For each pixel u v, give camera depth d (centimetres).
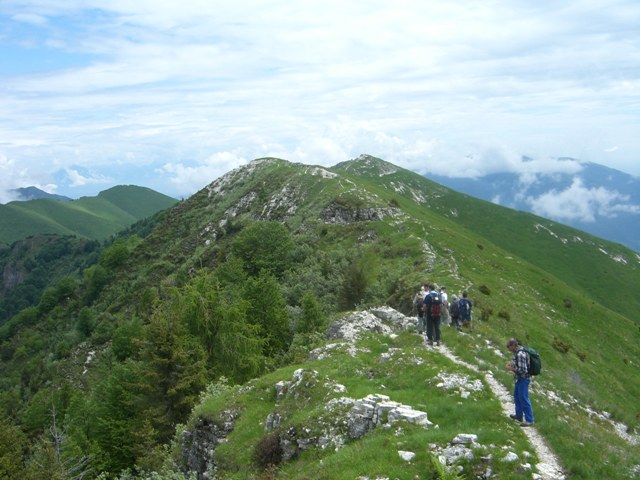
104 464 3531
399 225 9131
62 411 6228
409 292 5244
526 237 17375
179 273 11038
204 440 2342
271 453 1928
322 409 1978
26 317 15412
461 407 1814
